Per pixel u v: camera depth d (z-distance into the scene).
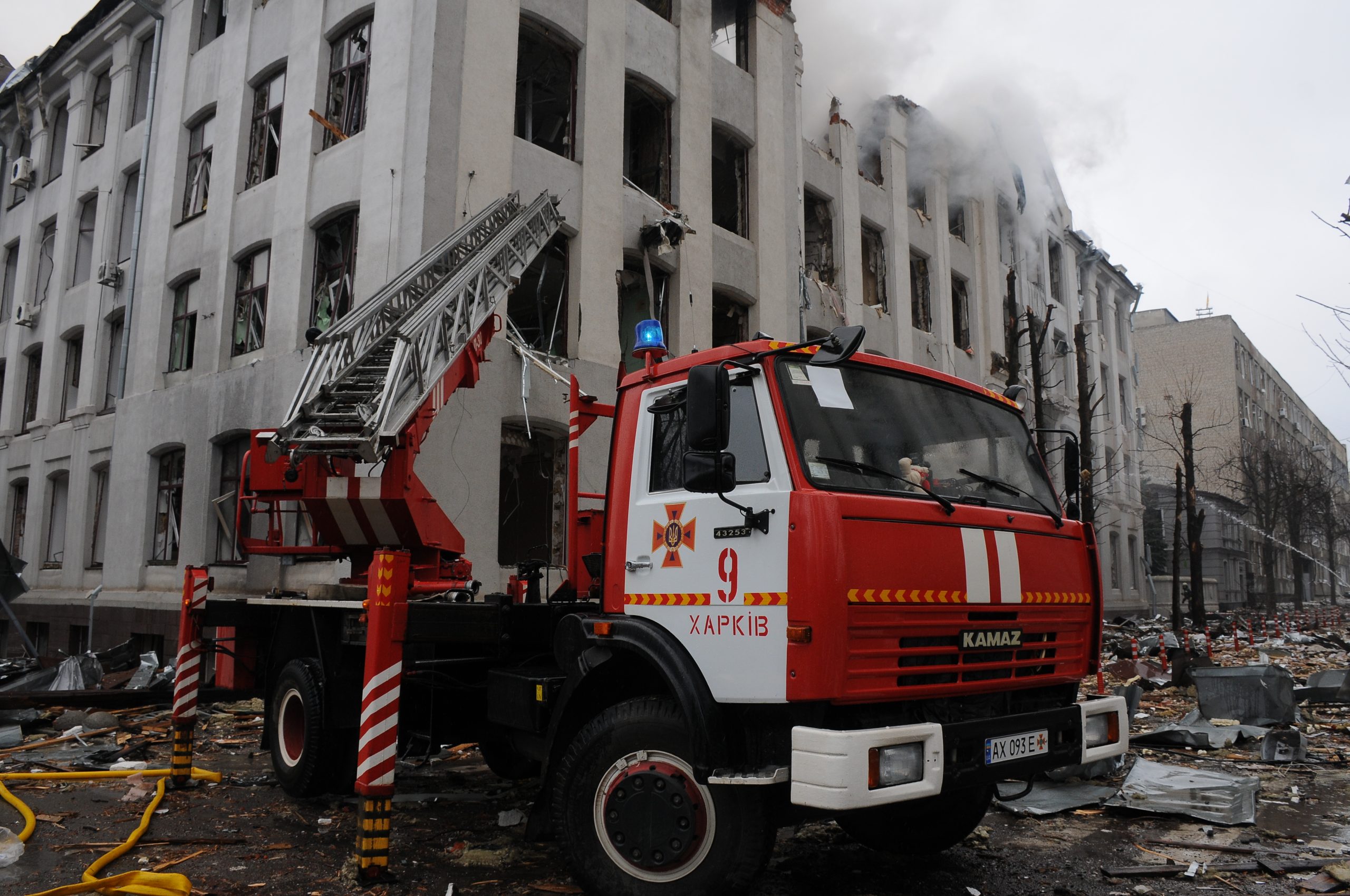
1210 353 52.72
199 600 6.68
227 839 5.28
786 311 17.69
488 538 11.90
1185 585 35.91
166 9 17.81
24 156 22.66
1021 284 27.38
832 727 3.79
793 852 5.22
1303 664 16.89
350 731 6.06
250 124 15.44
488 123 12.80
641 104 16.53
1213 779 6.17
